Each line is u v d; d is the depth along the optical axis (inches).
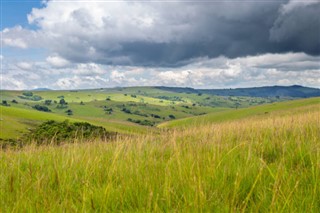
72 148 278.5
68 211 137.8
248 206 137.6
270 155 239.1
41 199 154.6
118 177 184.2
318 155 189.2
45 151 287.3
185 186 156.6
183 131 333.7
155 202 136.0
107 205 148.3
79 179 189.9
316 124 344.5
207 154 209.3
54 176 193.2
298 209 131.6
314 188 143.1
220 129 353.7
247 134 331.3
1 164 233.0
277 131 317.1
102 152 254.1
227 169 178.9
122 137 293.7
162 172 181.9
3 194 164.4
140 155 231.9
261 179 166.2
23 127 3646.7
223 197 146.5
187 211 130.3
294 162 202.5
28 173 188.5
